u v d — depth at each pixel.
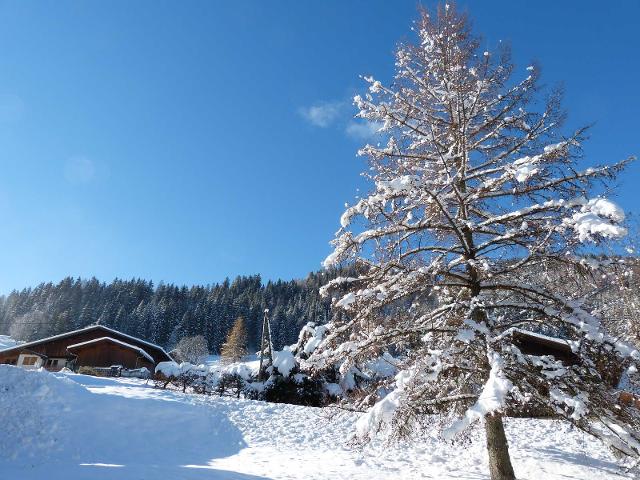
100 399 14.95
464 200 9.40
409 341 8.86
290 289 122.00
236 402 18.25
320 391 21.06
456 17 11.16
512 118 10.41
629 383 8.30
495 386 6.18
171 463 11.78
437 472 10.96
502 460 8.45
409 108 10.94
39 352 40.97
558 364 8.44
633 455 7.50
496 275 8.85
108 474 7.87
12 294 127.56
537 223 8.53
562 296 8.58
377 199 8.40
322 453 13.14
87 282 125.38
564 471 11.35
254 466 11.20
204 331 95.81
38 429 12.37
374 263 9.51
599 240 7.32
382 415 7.07
